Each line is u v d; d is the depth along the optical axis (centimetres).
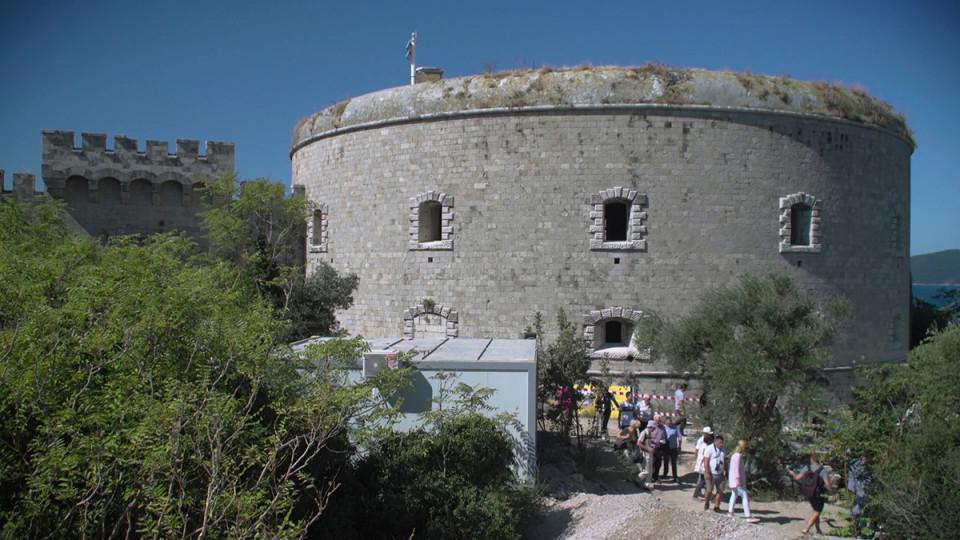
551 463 2111
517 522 1597
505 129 2945
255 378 1305
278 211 3291
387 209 3198
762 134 2877
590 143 2864
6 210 2492
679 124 2839
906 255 3459
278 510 1123
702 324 2152
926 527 1477
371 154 3269
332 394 1338
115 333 1248
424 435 1655
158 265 1758
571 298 2880
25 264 1483
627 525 1627
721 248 2847
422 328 3083
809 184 2936
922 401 1830
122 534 1100
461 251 3008
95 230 4116
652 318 2420
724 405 2003
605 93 2852
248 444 1234
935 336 2039
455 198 3020
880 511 1596
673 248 2842
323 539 1384
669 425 2159
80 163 4062
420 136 3102
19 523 962
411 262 3119
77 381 1164
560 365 2255
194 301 1430
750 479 1997
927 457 1552
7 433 1080
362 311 3284
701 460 1856
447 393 1770
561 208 2888
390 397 1719
